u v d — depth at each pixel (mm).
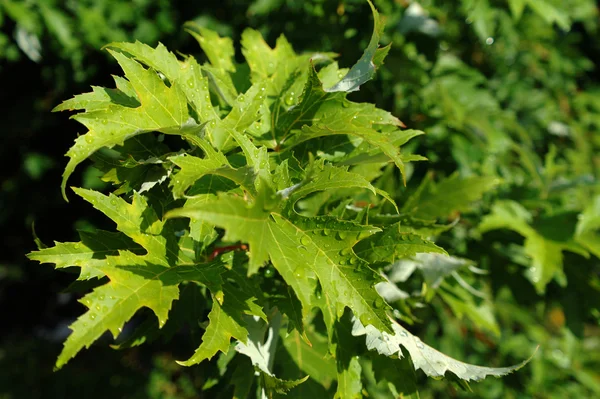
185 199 1320
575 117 4195
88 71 4863
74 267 1333
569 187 2471
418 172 2570
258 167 1182
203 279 1104
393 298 1552
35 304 7871
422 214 1748
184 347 7188
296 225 1109
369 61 1265
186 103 1213
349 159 1388
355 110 1336
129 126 1106
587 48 4859
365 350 1316
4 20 4418
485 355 3725
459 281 1913
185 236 1226
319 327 1596
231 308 1127
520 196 2418
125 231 1121
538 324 3721
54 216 5992
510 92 3787
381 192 1128
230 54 1640
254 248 925
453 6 3223
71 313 8195
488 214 2385
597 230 2533
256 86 1349
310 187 1134
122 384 6672
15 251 6793
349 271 1066
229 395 1510
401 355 1234
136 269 1052
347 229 1079
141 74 1139
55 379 6684
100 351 7176
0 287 7469
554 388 3570
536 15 3650
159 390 6645
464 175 2539
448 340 3477
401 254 1210
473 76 3088
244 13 3781
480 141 2641
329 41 2842
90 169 4797
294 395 1506
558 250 2150
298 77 1488
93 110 1112
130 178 1279
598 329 4375
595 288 2195
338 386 1265
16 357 7129
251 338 1336
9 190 5848
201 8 4441
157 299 1013
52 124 5688
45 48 4625
